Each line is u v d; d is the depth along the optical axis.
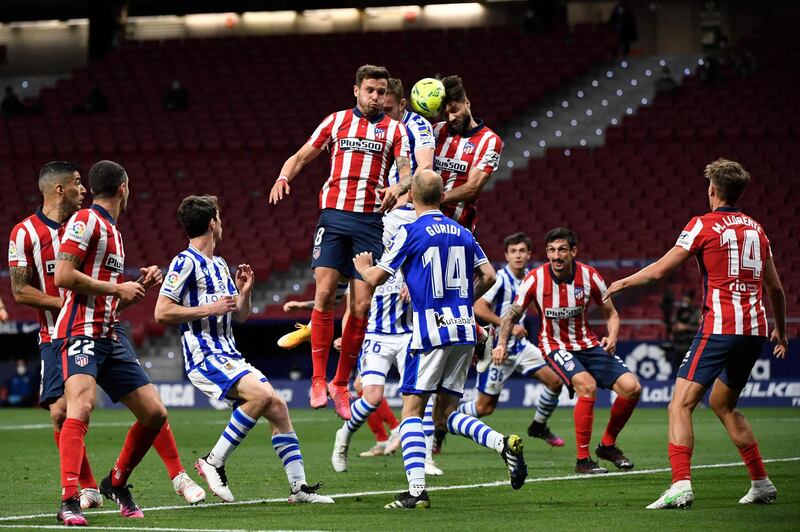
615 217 85.06
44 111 110.00
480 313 39.50
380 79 28.08
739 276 24.94
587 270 34.88
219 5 121.81
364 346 34.62
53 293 25.98
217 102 106.88
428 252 25.61
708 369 24.95
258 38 114.31
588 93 104.31
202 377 26.55
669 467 34.66
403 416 26.02
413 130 28.88
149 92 109.94
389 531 21.42
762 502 25.45
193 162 98.62
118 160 101.25
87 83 112.38
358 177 28.36
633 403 33.91
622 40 108.75
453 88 31.39
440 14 120.69
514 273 41.94
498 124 100.75
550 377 41.06
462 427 26.23
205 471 26.80
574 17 118.44
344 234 28.56
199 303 26.22
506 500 26.70
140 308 80.62
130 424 57.06
